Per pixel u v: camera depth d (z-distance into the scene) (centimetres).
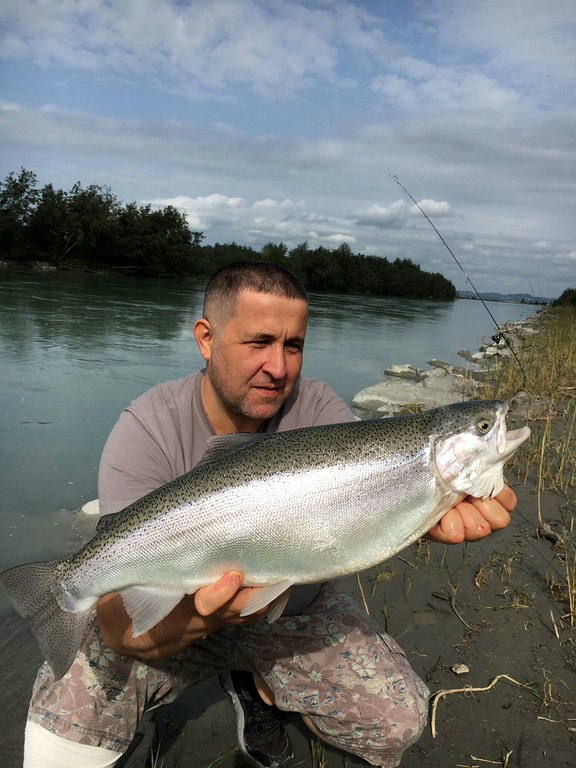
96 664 79
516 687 99
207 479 77
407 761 86
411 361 529
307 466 77
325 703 84
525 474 195
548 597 125
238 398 83
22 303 673
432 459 78
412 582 132
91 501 162
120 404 267
